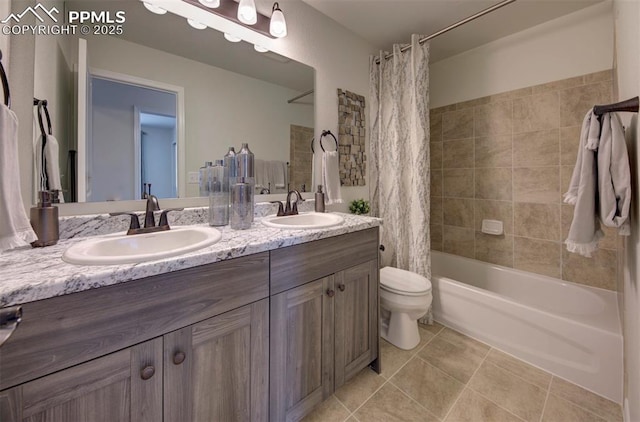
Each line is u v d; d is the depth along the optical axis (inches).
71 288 24.1
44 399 23.5
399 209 85.5
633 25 34.9
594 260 74.5
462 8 73.8
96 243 35.5
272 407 41.0
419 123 80.6
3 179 27.0
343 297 52.2
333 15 77.0
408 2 71.4
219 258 33.9
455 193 103.0
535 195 83.8
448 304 78.5
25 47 37.3
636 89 34.9
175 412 31.3
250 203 50.0
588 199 42.5
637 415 35.9
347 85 84.3
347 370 53.0
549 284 79.5
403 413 50.2
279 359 41.8
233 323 36.2
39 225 34.7
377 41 90.8
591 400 51.9
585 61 73.7
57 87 40.5
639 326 33.3
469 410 50.6
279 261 41.4
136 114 48.0
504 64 88.4
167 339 30.4
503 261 91.4
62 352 24.2
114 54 45.8
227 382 35.9
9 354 22.0
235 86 60.4
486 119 93.4
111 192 45.6
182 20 52.6
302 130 73.0
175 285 30.9
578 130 75.5
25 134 37.3
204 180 55.9
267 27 63.4
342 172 83.2
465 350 68.1
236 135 60.8
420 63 80.7
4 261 29.0
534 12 75.1
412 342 69.3
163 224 44.9
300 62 71.5
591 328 54.0
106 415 26.7
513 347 65.4
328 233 48.1
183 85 53.3
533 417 48.8
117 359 27.2
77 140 42.4
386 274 75.5
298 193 66.7
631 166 41.4
